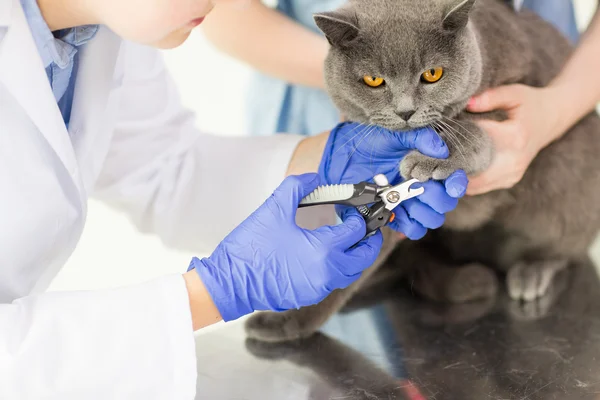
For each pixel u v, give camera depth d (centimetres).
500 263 168
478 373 116
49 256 120
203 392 114
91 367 94
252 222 109
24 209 107
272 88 199
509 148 134
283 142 152
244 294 106
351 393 111
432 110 124
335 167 129
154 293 100
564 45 171
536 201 159
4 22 103
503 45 144
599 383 110
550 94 144
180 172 149
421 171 114
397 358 123
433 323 137
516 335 129
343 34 124
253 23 186
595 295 148
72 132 123
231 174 150
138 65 142
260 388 114
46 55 113
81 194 117
